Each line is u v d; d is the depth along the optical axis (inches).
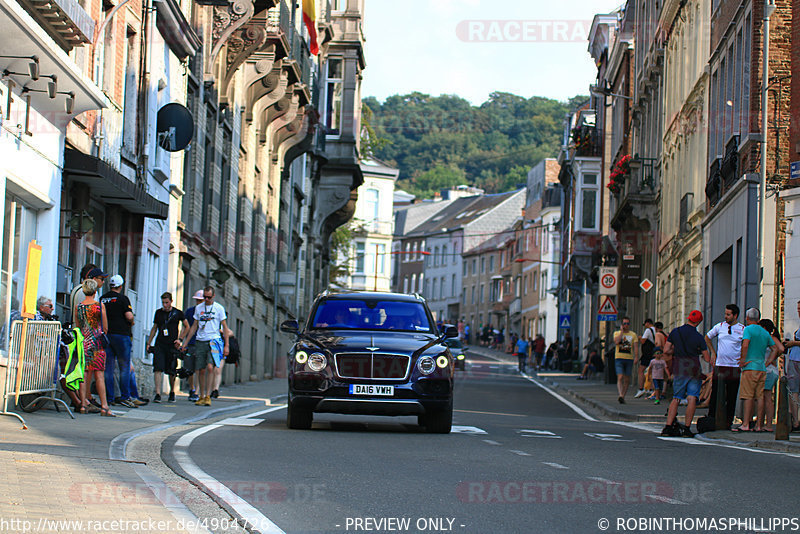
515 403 1449.3
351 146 2866.6
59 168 870.4
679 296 1819.6
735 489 483.8
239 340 1835.6
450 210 6884.8
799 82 1146.0
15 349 706.8
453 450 642.8
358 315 850.8
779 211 1184.2
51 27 818.8
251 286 1932.8
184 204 1450.5
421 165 5536.4
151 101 1185.4
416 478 488.4
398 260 7180.1
